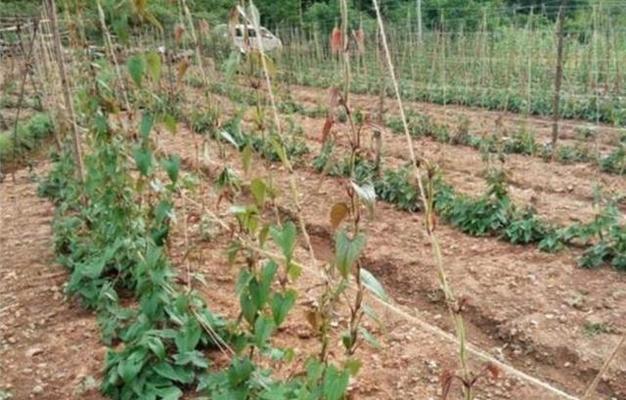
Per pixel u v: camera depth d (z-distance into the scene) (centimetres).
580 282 440
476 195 638
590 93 1209
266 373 268
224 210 538
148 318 330
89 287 400
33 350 352
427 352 358
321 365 199
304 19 2025
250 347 279
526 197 654
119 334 356
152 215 388
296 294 216
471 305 414
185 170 782
